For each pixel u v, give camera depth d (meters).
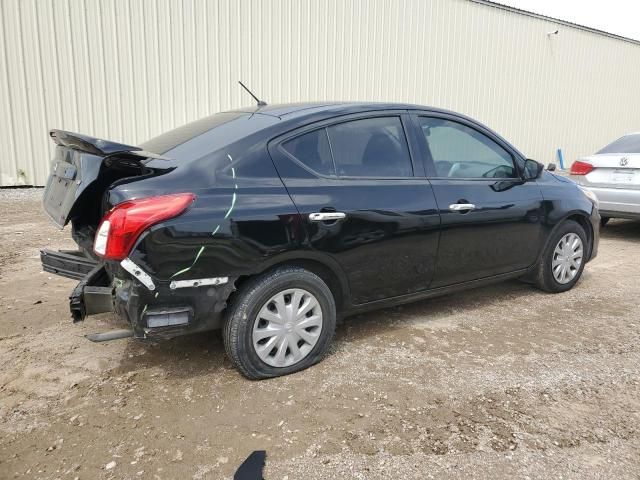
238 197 2.87
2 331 3.71
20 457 2.39
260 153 3.05
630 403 2.92
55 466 2.33
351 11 11.84
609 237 7.64
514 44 15.40
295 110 3.41
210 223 2.75
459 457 2.44
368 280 3.42
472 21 14.21
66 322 3.89
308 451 2.46
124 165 2.83
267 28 10.80
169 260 2.68
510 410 2.83
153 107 10.03
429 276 3.74
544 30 16.08
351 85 12.23
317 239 3.10
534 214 4.35
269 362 3.07
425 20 13.18
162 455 2.42
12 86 8.96
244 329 2.95
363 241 3.30
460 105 14.55
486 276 4.17
